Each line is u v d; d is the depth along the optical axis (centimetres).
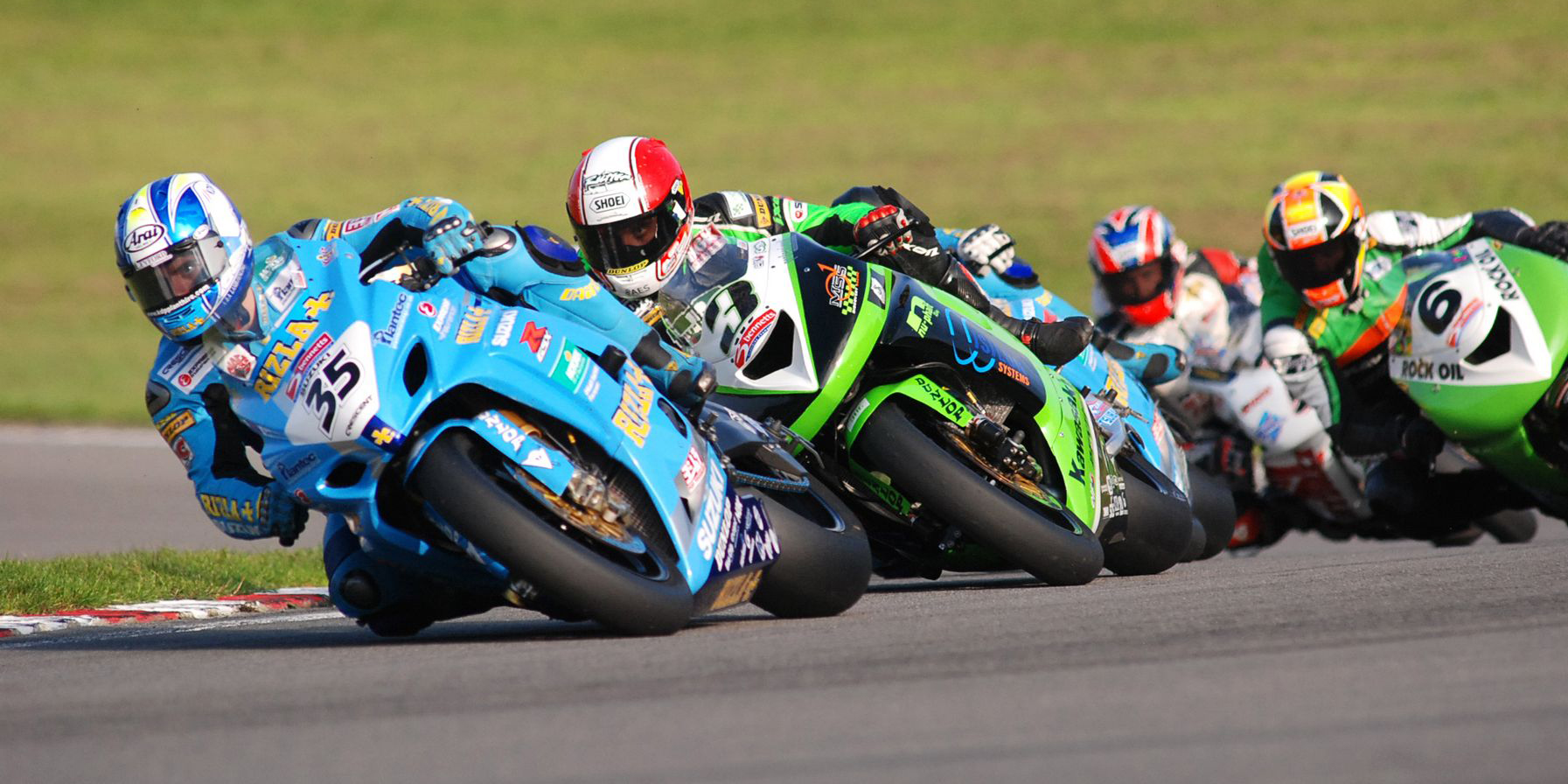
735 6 16275
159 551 2988
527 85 13812
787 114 12644
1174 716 1126
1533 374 2559
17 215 10194
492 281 1709
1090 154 10869
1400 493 2958
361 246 1748
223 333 1611
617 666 1453
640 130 12300
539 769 1052
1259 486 3781
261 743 1172
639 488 1691
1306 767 966
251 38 15312
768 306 2017
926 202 9906
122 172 11262
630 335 1773
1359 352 2855
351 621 2197
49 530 3759
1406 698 1149
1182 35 14150
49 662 1753
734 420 1908
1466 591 1764
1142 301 3306
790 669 1393
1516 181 9319
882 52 14475
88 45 14938
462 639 1809
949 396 2045
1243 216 9169
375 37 15400
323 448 1584
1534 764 952
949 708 1187
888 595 2203
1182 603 1780
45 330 8000
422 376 1603
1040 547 2002
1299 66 12812
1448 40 13075
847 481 2116
